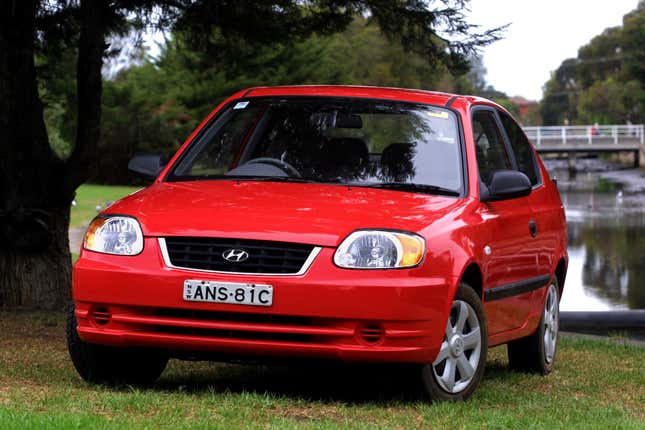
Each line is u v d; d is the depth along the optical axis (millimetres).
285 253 6668
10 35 13055
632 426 6480
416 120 8094
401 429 6156
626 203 64500
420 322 6703
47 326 12125
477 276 7500
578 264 33438
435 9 13219
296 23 14008
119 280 6828
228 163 8141
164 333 6824
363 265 6625
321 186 7590
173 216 6980
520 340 9398
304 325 6648
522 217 8539
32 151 13500
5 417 5594
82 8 13000
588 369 10086
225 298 6633
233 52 14758
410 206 7207
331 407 6793
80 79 13195
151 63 81188
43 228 13570
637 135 112750
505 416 6633
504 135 9109
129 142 79000
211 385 7957
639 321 14656
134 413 6250
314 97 8453
